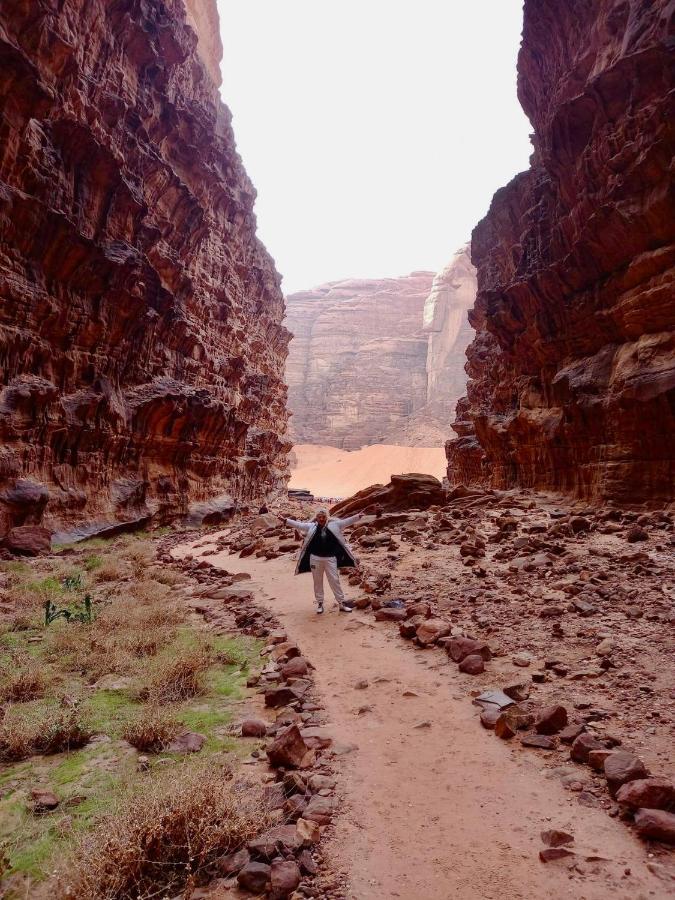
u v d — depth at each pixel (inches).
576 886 100.1
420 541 488.1
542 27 819.4
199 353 1218.0
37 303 637.3
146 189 1039.0
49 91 589.6
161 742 157.8
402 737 161.9
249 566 510.0
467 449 1441.9
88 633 263.7
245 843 111.4
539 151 1045.8
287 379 6417.3
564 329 694.5
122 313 807.7
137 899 97.7
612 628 232.1
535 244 899.4
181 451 1025.5
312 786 135.0
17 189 590.2
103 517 752.3
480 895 99.1
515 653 220.5
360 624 280.1
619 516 468.8
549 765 142.1
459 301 6131.9
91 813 123.2
